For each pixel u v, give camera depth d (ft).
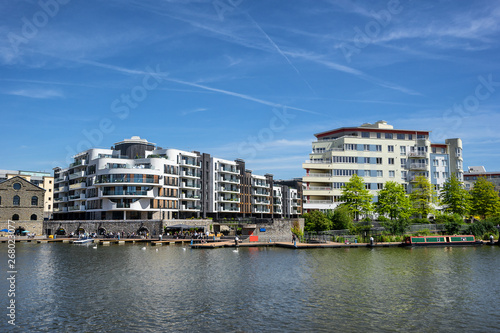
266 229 285.23
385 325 88.94
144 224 325.62
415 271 155.43
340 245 249.96
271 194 514.68
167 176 373.40
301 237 287.28
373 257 199.82
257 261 185.98
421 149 353.51
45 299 111.55
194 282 134.92
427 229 283.79
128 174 349.20
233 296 114.83
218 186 432.25
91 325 89.20
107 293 118.73
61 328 87.30
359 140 341.62
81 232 335.47
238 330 85.66
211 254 216.13
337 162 334.03
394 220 281.33
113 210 351.46
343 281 136.05
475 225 283.38
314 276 145.48
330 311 99.45
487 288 124.36
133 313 98.07
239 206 457.68
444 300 109.91
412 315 96.17
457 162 372.58
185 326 88.38
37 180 539.70
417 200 316.40
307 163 329.31
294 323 90.22
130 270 159.53
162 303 107.34
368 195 295.69
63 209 419.13
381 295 115.75
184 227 314.96
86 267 167.43
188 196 396.57
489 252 221.05
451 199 317.01
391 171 345.10
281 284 131.44
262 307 103.14
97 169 372.38
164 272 154.92
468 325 88.99
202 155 420.77
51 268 164.76
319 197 329.31
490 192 328.08
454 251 227.40
